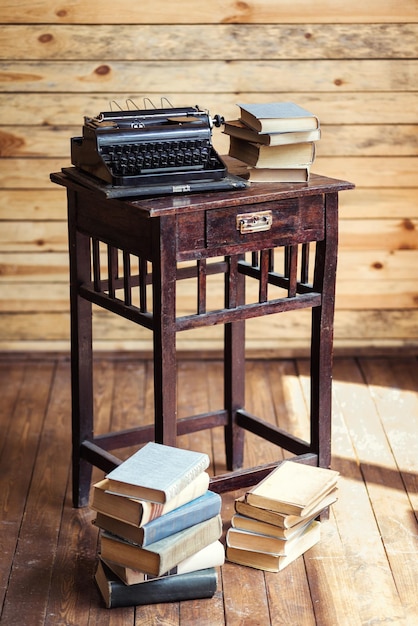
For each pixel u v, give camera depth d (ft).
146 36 13.14
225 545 9.73
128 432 10.62
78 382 10.23
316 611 8.75
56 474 11.19
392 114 13.57
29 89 13.21
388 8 13.19
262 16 13.15
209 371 14.07
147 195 8.79
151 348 14.37
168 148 9.19
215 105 13.47
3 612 8.75
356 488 10.80
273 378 13.80
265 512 9.14
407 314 14.40
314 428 10.00
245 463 11.44
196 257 8.80
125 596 8.72
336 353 14.42
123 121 9.37
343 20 13.20
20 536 9.93
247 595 8.96
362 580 9.18
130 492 8.48
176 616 8.67
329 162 13.74
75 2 12.94
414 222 14.01
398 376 13.84
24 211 13.71
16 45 13.05
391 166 13.76
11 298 14.08
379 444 11.84
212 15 13.10
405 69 13.42
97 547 9.75
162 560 8.42
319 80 13.42
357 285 14.24
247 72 13.35
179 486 8.54
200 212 8.70
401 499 10.59
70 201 9.78
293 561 9.45
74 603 8.87
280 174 9.41
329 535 9.88
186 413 12.75
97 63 13.19
